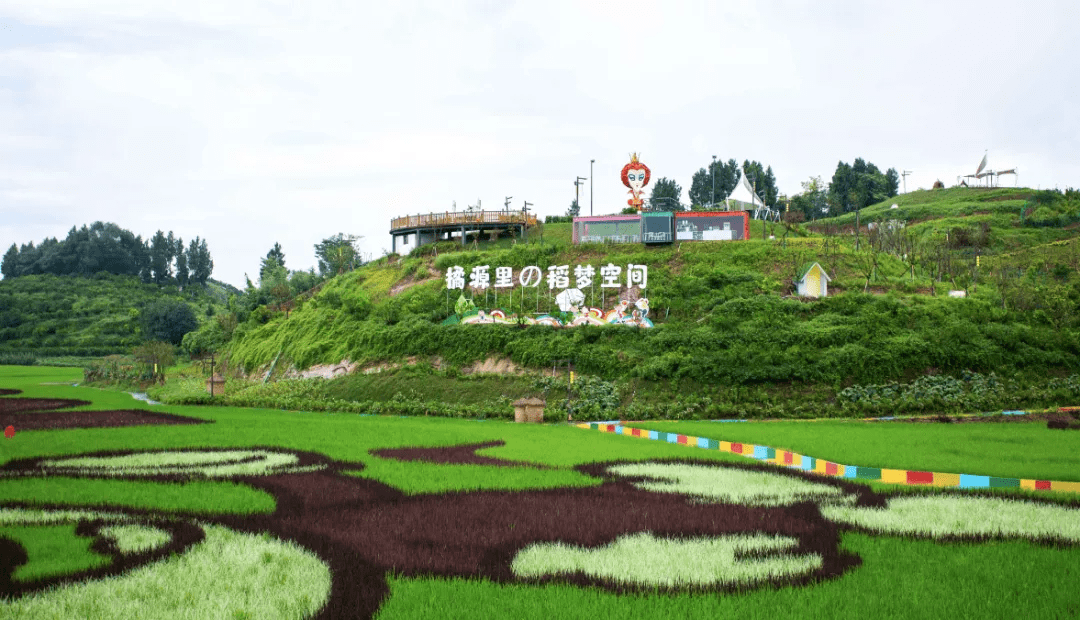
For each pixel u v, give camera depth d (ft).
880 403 136.56
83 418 131.44
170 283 602.44
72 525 57.41
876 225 266.36
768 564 48.49
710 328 165.17
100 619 38.81
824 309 168.25
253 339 243.40
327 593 42.57
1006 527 57.88
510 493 69.56
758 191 426.92
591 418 139.85
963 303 167.73
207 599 41.70
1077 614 39.24
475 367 173.58
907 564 48.47
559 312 183.52
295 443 100.83
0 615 39.14
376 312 207.92
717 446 102.27
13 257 572.51
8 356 358.43
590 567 47.78
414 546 51.85
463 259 225.35
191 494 68.33
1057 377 146.51
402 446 99.30
